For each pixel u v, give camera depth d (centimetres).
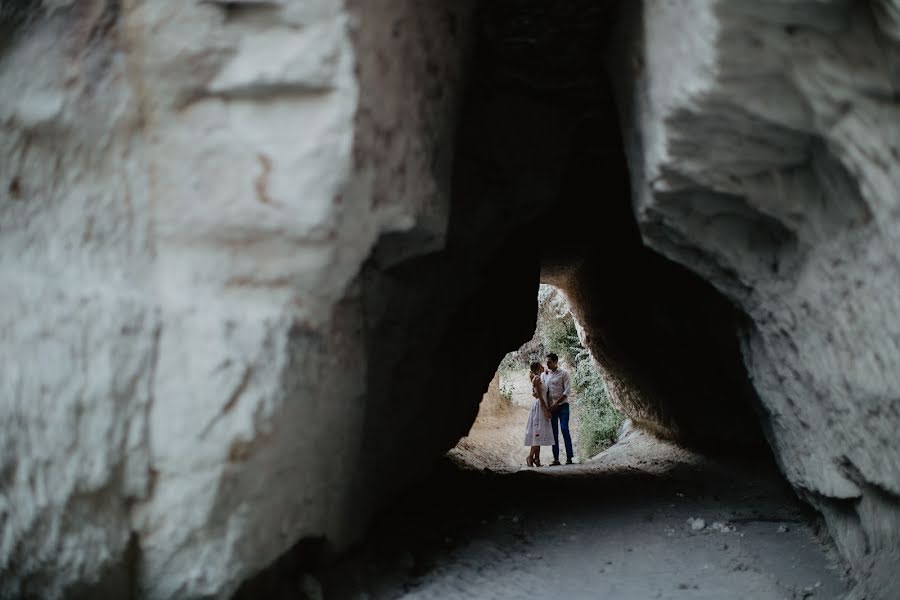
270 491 287
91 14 258
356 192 280
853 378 286
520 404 1489
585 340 985
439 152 388
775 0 217
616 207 704
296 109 264
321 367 310
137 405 257
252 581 299
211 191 268
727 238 332
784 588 361
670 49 272
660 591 372
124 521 260
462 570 414
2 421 241
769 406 405
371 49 281
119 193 265
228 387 263
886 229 232
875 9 204
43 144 260
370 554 407
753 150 276
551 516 543
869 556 331
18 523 242
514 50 462
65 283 255
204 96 264
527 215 558
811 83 235
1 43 260
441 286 491
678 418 796
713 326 616
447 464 725
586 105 527
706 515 522
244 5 255
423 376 500
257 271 278
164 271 271
